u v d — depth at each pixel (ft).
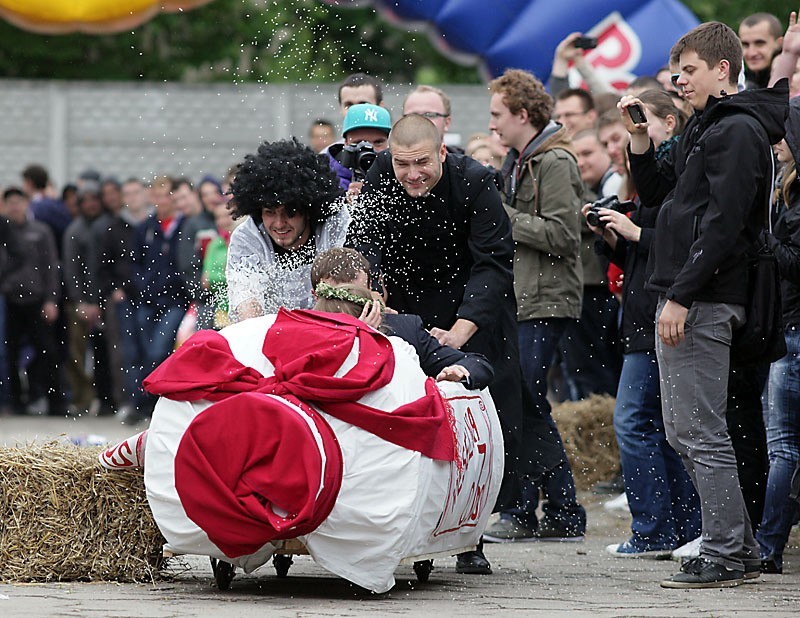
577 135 80.07
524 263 68.39
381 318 50.42
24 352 137.28
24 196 133.69
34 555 50.75
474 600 47.96
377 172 56.18
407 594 49.19
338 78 175.32
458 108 156.87
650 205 58.18
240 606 45.27
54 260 134.72
